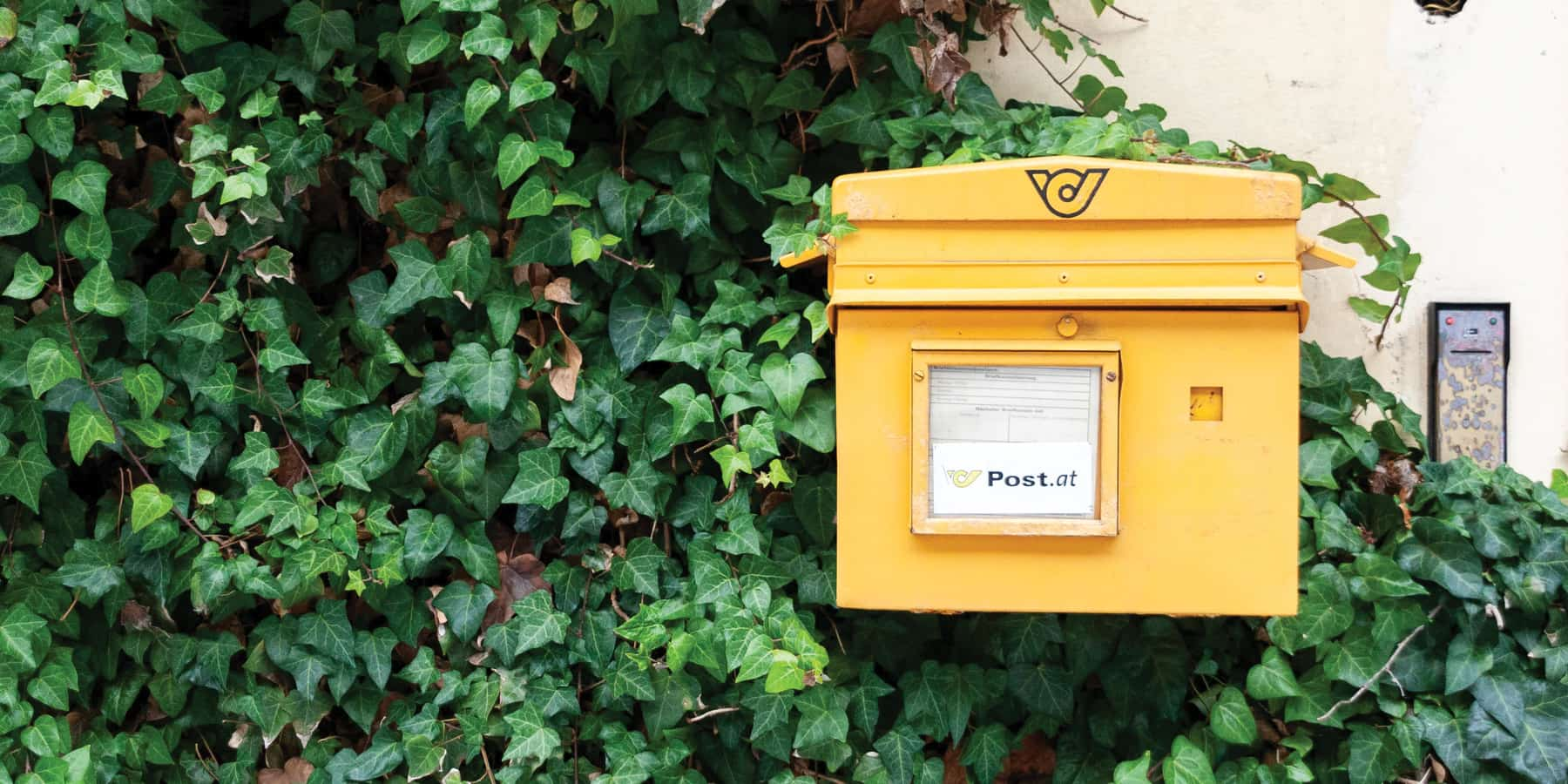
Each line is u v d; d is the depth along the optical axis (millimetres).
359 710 2377
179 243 2297
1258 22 2514
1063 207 1797
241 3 2434
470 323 2326
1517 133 2492
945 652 2426
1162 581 1834
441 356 2402
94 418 2127
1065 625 2336
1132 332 1810
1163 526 1827
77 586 2268
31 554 2314
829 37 2299
